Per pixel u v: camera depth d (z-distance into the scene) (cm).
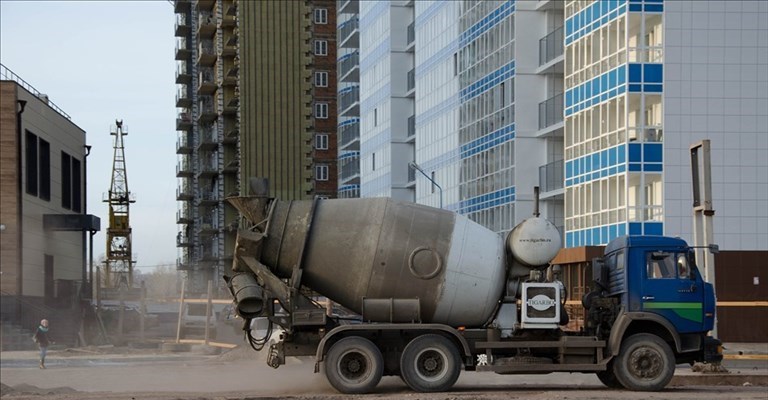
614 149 4981
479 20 6919
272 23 10975
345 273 2394
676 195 4816
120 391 2544
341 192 11444
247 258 2402
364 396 2203
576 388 2473
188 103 13700
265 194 2422
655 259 2388
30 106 5859
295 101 10938
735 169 4828
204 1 12206
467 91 7169
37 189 6019
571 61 5556
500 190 6500
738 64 4850
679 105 4850
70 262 6850
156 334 5872
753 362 3541
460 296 2394
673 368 2356
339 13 11788
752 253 4791
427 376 2328
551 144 6266
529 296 2384
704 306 2380
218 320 5688
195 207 13075
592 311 2442
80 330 5275
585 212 5338
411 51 9131
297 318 2380
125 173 13638
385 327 2336
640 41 4872
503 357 2392
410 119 9112
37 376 3203
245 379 2886
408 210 2409
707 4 4866
